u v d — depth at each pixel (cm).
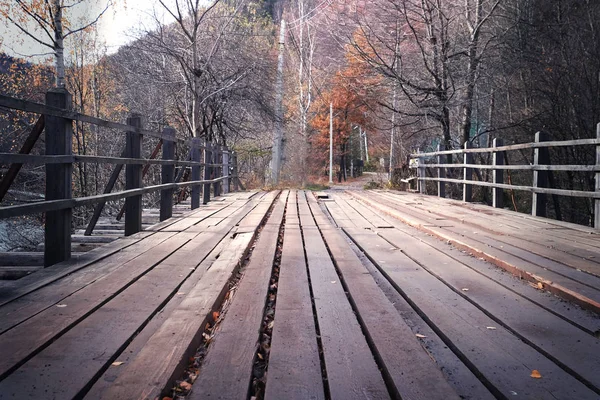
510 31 1641
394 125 1902
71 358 215
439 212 849
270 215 841
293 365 216
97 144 1523
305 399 184
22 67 1323
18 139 1173
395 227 679
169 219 741
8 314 273
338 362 219
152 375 199
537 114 1507
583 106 1371
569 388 195
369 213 881
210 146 1133
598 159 632
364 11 1691
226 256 452
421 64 1823
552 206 1502
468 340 247
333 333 256
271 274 395
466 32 1819
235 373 205
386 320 278
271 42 2058
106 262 418
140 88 1833
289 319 279
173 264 414
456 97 1723
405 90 1659
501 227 634
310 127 3578
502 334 257
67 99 405
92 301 300
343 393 190
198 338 252
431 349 240
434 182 1625
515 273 389
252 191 1691
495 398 188
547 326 267
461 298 325
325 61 2870
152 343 233
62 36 1102
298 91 3212
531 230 613
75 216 1236
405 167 1875
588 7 1446
